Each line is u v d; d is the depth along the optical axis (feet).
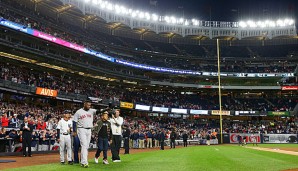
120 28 199.93
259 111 192.75
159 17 209.15
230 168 34.24
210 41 225.97
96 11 176.45
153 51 216.54
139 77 178.09
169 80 199.93
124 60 175.73
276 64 221.25
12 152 65.77
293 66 218.18
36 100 128.47
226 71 214.90
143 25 202.18
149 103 184.75
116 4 187.93
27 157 59.88
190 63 219.41
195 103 205.05
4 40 113.19
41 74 142.82
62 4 155.74
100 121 40.68
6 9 129.29
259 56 227.81
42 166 36.68
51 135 81.00
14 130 69.51
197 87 199.21
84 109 36.91
